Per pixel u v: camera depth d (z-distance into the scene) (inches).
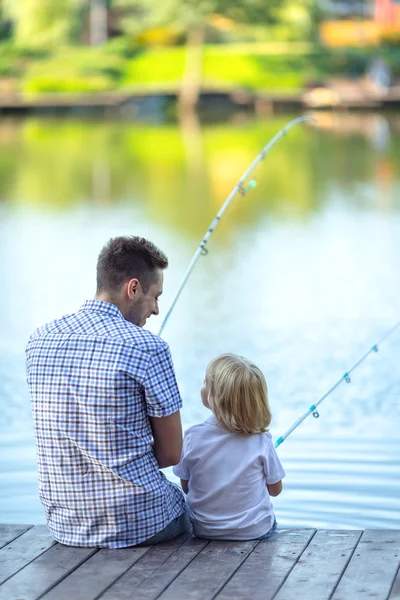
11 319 368.5
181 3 1800.0
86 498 132.1
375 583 121.6
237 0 1831.9
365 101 1627.7
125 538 133.2
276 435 229.3
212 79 1743.4
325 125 1405.0
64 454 131.3
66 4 1835.6
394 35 1831.9
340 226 608.1
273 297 402.3
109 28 1899.6
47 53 1828.2
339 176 871.7
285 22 1834.4
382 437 225.1
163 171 941.2
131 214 683.4
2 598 119.2
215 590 120.6
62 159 1056.8
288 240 559.8
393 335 335.3
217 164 986.7
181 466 142.5
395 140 1174.3
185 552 132.8
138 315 136.2
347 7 1846.7
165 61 1801.2
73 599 118.8
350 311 373.7
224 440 139.4
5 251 535.8
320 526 172.2
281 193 776.9
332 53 1787.6
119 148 1156.5
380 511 178.2
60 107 1691.7
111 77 1774.1
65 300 403.9
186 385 277.1
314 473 198.5
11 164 1016.2
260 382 138.9
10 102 1674.5
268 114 1647.4
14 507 184.4
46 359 131.2
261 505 138.8
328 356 308.8
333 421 240.7
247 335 336.8
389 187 792.9
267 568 127.1
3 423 243.1
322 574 124.7
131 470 131.2
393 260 487.5
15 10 1828.2
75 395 129.3
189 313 373.1
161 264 136.3
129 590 121.1
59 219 665.0
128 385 128.7
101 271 134.9
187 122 1518.2
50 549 133.7
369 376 285.0
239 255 511.2
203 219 655.1
